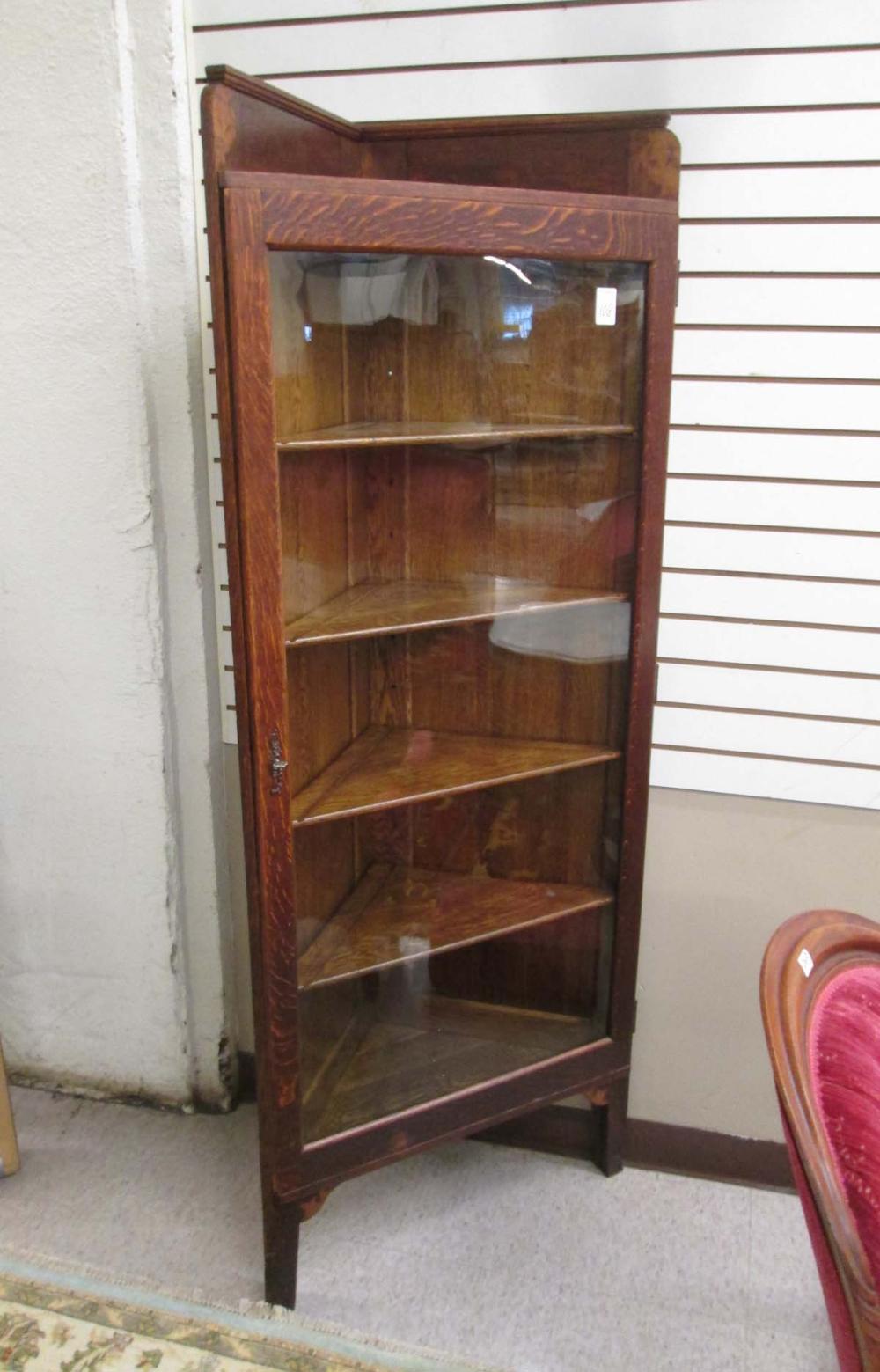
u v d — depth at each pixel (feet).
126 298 5.62
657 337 4.77
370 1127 5.37
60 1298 4.66
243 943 6.97
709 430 5.50
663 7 5.04
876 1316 2.76
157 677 6.26
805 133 5.05
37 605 6.27
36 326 5.75
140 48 5.33
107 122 5.37
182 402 5.87
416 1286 5.71
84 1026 7.12
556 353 5.03
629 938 5.78
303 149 4.77
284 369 4.39
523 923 5.73
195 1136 6.88
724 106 5.10
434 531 5.58
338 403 5.01
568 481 5.25
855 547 5.49
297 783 5.05
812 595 5.60
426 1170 6.60
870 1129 3.38
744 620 5.72
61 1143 6.79
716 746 5.93
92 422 5.87
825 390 5.32
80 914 6.84
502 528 5.47
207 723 6.45
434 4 5.27
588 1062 5.93
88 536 6.07
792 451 5.43
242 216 3.98
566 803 5.76
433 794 5.24
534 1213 6.26
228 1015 7.05
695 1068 6.51
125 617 6.18
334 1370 4.31
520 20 5.19
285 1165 5.21
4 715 6.54
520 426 5.18
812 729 5.78
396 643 5.80
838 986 3.69
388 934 5.66
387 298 5.07
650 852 6.19
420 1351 5.28
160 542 6.11
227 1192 6.38
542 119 5.08
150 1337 4.46
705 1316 5.56
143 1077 7.13
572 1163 6.68
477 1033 6.07
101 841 6.65
